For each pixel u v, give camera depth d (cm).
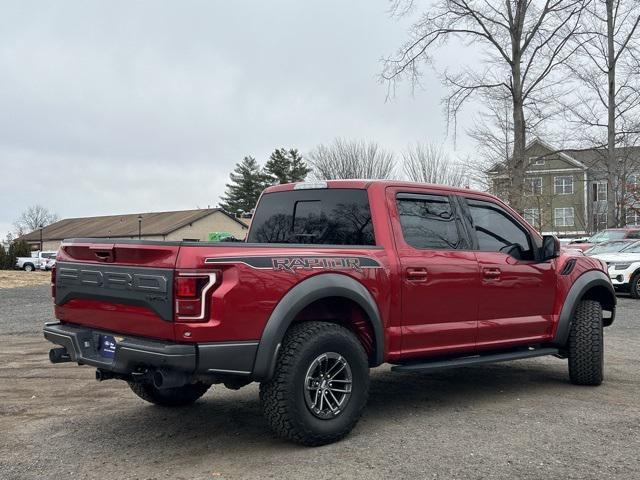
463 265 542
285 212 588
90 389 645
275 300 419
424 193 545
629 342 941
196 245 398
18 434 483
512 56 2047
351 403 453
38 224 11250
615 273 1633
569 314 625
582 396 600
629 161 3356
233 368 402
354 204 528
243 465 406
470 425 496
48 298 1842
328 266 451
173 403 561
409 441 453
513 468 396
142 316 413
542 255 600
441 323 527
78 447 450
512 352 602
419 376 704
